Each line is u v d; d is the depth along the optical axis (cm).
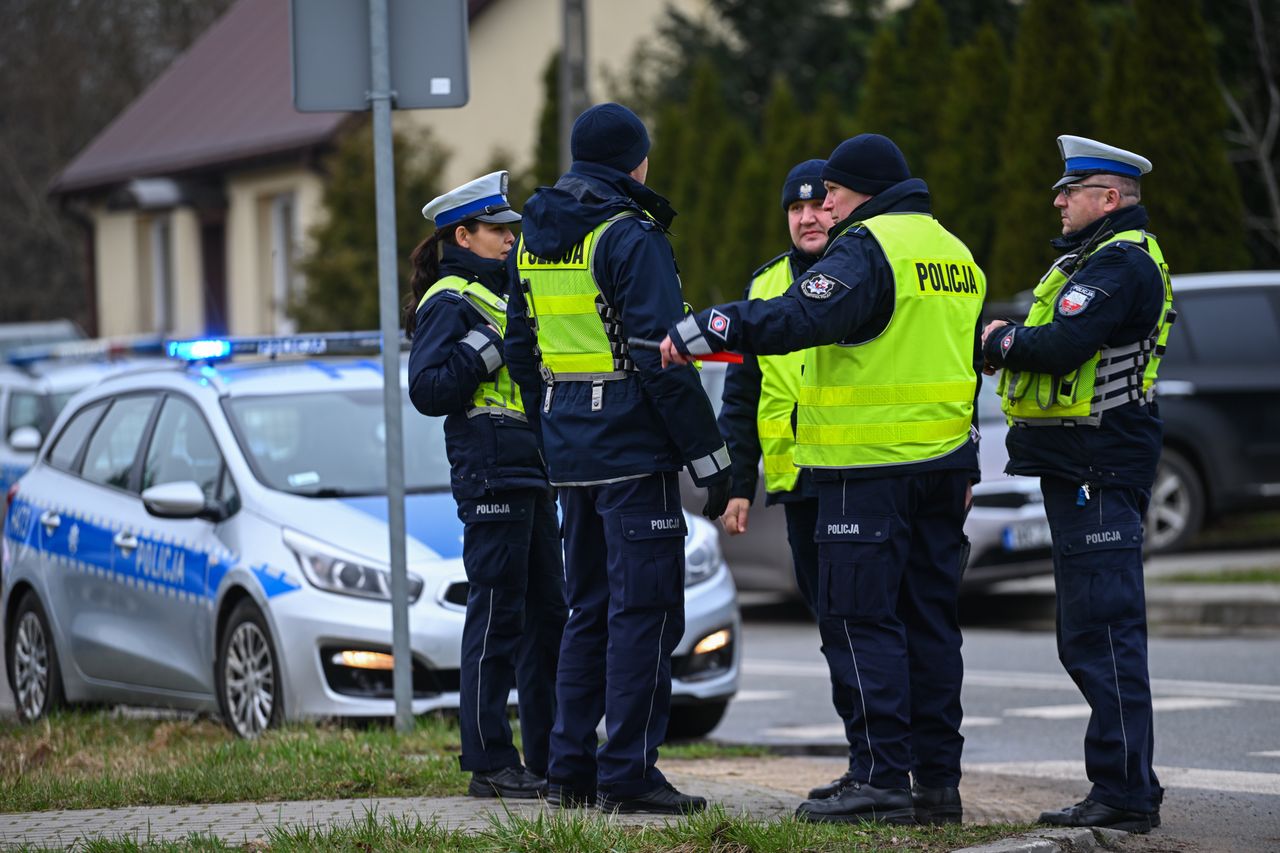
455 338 1728
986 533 3556
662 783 1616
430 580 2295
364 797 1775
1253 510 4456
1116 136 5019
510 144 8794
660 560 1581
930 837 1483
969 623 3847
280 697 2284
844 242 1552
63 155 14650
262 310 9281
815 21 8662
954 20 7731
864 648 1589
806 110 8519
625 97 8494
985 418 3684
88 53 14838
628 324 1534
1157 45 4956
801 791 2008
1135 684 1622
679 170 7088
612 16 9450
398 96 2184
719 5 8769
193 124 10050
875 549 1575
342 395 2631
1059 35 5244
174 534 2500
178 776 1844
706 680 2419
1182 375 4400
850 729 1614
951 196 5709
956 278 1598
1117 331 1627
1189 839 1633
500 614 1762
